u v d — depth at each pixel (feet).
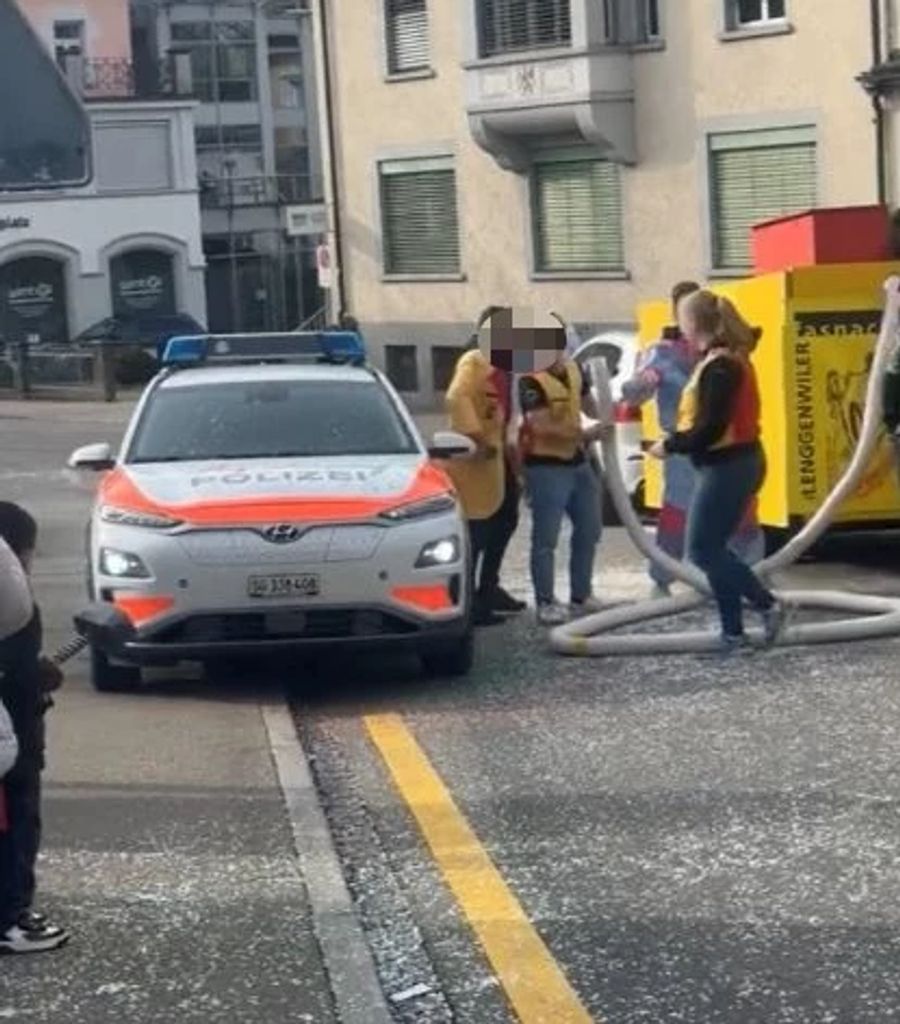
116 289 181.78
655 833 25.96
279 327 203.41
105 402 139.44
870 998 19.95
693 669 36.55
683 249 105.81
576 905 23.20
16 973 21.13
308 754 31.32
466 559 35.91
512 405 41.45
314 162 213.66
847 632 38.50
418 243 121.80
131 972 21.08
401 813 27.55
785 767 29.04
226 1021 19.60
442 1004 20.15
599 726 32.19
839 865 24.30
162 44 210.18
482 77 111.86
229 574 34.45
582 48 106.11
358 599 34.65
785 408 46.80
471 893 23.77
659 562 42.09
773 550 48.67
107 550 35.06
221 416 38.81
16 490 78.69
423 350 121.90
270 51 216.13
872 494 47.01
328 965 21.11
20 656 21.15
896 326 41.45
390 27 120.98
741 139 102.37
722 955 21.34
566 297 112.27
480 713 33.60
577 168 111.14
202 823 26.84
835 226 52.03
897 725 31.37
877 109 95.66
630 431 56.95
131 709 34.60
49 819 27.17
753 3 101.91
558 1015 19.72
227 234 201.98
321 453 37.93
